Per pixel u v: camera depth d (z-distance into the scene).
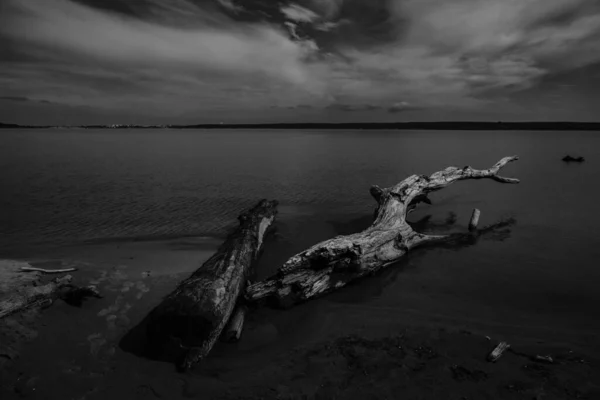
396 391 4.41
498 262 8.83
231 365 5.04
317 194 18.39
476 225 11.52
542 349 5.29
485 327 5.96
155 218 13.49
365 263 7.83
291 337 5.77
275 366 4.99
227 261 6.95
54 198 16.89
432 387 4.47
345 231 11.84
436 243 10.33
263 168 30.30
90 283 7.37
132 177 24.22
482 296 7.10
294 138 122.06
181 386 4.56
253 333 5.90
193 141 92.38
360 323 6.16
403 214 10.69
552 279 7.80
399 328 5.96
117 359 5.02
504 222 12.48
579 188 18.80
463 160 35.56
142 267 8.44
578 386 4.46
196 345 5.23
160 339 5.30
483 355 5.16
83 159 37.31
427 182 12.73
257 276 8.28
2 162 32.91
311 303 6.94
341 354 5.23
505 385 4.49
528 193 17.80
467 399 4.25
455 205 15.55
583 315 6.31
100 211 14.46
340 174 26.30
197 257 9.26
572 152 45.16
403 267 8.62
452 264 8.78
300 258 7.06
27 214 13.82
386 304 6.86
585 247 9.77
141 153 47.47
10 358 4.82
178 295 5.58
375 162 35.00
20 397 4.21
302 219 13.37
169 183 21.75
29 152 46.25
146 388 4.49
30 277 7.33
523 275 8.04
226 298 5.83
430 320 6.22
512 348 5.32
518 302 6.83
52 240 10.70
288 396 4.36
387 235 8.77
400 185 12.00
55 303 6.29
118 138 107.06
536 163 31.53
